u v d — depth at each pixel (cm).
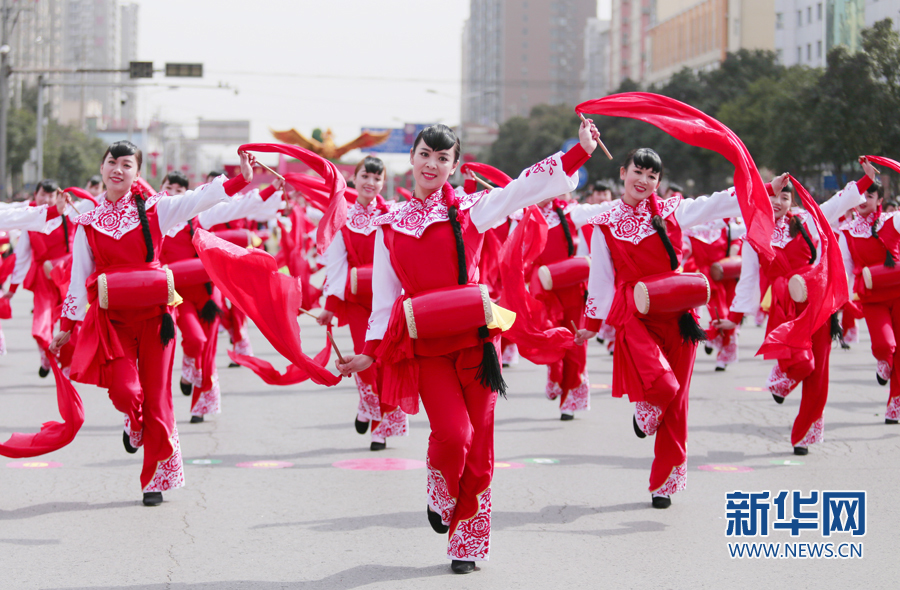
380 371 741
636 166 583
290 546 510
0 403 945
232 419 882
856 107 2355
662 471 581
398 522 556
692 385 1088
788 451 741
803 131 2675
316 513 574
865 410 922
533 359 589
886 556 495
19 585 449
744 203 547
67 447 752
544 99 18488
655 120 552
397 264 457
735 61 4978
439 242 453
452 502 466
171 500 602
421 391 455
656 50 8569
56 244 1080
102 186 1093
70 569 471
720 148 546
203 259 520
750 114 3791
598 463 706
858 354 1373
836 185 2766
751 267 847
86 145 7181
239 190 571
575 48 18575
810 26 5766
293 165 5216
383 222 463
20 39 7344
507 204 450
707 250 1180
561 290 859
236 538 523
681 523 553
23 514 568
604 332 1371
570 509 583
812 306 638
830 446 759
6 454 573
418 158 458
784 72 3978
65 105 12988
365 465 700
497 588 446
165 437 582
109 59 16050
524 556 494
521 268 573
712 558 491
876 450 743
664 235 580
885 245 833
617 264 596
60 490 624
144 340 574
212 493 619
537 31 18375
